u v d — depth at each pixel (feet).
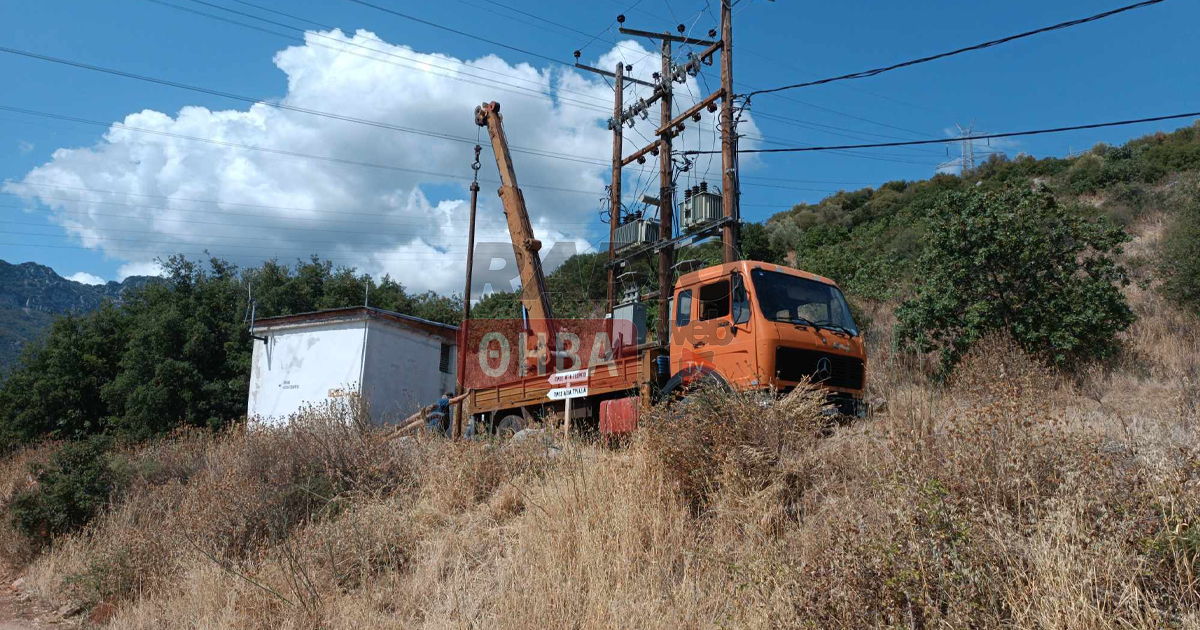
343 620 18.98
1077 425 18.51
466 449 28.68
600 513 19.97
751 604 14.11
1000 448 14.97
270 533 26.48
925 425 17.62
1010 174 130.62
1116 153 114.21
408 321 72.08
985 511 13.03
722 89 51.44
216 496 28.78
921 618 12.14
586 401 36.96
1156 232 62.64
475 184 56.49
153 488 35.58
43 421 95.61
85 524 34.83
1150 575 11.34
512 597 17.65
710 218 51.42
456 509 25.85
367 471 29.53
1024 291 38.75
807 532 16.39
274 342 74.23
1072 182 106.63
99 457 37.86
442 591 19.65
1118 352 37.40
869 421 22.02
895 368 30.89
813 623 12.62
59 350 97.71
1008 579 12.02
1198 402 24.26
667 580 16.69
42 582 30.04
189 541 26.40
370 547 22.86
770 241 124.26
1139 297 47.16
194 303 97.30
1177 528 11.44
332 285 110.42
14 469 48.49
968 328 38.75
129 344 92.68
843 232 120.16
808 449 19.63
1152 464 13.98
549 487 22.90
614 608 15.61
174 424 84.53
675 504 19.75
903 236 77.05
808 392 23.70
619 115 65.05
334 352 69.62
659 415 21.84
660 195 59.72
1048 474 14.39
